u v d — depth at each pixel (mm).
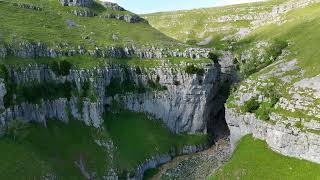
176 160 137250
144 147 133125
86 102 129375
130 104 145000
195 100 150250
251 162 108750
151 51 154125
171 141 143125
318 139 100188
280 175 101375
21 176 100500
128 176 118938
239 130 125188
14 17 151125
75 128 125688
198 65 149000
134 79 147625
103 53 142625
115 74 143375
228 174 108562
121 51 150375
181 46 164375
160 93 148875
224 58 183875
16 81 117688
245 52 188375
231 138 130000
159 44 161125
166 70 149000
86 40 149750
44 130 118750
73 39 147250
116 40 158875
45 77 127250
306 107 107500
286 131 105875
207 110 154750
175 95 149375
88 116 129375
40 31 144000
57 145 116688
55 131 120938
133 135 135750
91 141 124188
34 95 120688
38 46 129750
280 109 112438
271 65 136875
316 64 123312
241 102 124312
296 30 179500
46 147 113875
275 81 121750
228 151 141125
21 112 115875
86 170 113562
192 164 133000
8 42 124125
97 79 133750
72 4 180875
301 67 125500
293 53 146250
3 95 111125
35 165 105188
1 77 112188
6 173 99000
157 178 124312
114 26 178250
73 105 128750
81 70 131750
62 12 173375
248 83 127250
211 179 110812
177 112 150250
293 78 120812
